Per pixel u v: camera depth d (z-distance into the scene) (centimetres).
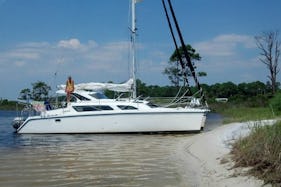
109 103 2275
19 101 2512
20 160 1389
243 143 1205
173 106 2334
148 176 1084
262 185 830
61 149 1688
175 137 2097
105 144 1841
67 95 2388
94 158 1418
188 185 966
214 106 5628
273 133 1023
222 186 906
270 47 5772
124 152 1562
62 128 2309
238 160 1059
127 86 2425
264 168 905
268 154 919
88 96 2344
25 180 1059
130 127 2248
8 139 2109
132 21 2453
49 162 1341
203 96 2403
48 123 2330
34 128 2348
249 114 3347
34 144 1883
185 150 1545
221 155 1253
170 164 1259
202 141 1669
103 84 2431
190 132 2267
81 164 1292
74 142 1942
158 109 2245
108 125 2258
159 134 2244
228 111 4875
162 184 987
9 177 1097
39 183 1023
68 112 2308
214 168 1094
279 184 805
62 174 1130
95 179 1059
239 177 925
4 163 1325
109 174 1120
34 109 2412
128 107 2262
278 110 3191
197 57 5809
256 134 1185
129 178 1062
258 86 8706
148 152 1548
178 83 5488
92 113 2264
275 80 5772
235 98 6762
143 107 2255
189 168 1176
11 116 5116
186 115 2250
